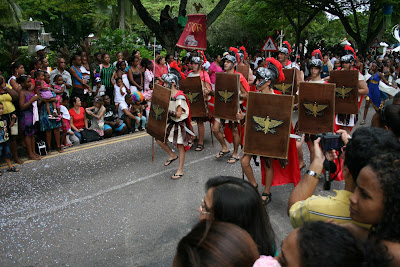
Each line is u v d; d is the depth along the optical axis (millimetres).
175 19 15188
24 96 5992
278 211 4551
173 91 5469
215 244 1270
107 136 8055
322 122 5000
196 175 5746
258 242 1638
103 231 4070
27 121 6215
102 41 13766
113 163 6297
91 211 4543
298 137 4246
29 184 5359
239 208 1602
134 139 7863
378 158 1483
